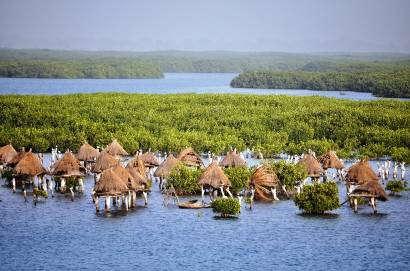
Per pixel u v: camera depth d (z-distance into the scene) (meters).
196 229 177.62
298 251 159.00
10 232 175.50
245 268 147.50
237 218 189.12
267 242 165.75
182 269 147.00
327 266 148.88
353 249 160.38
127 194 197.88
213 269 147.00
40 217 190.50
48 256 156.00
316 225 181.25
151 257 155.25
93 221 185.88
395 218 188.38
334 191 193.25
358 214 193.25
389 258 154.12
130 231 176.12
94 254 157.50
